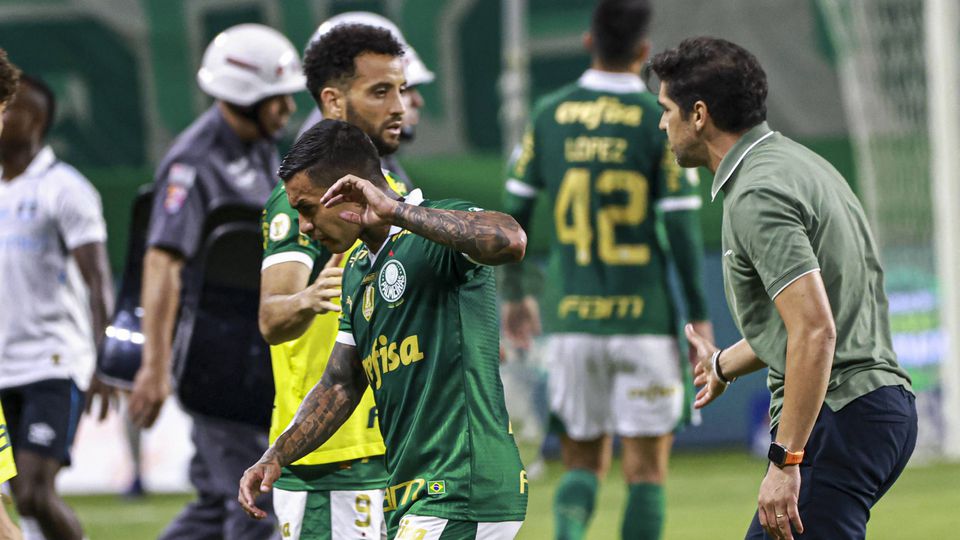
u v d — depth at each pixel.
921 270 48.00
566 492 22.00
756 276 12.24
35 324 20.31
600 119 22.17
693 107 12.47
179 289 18.08
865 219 12.49
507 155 48.62
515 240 10.73
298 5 51.12
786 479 11.80
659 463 22.14
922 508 31.81
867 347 12.17
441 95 52.16
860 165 50.53
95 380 20.19
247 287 17.06
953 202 44.88
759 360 13.41
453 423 11.40
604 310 22.05
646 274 22.09
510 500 11.51
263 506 17.38
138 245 19.14
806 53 51.81
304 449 12.28
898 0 50.28
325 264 14.12
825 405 12.10
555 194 22.50
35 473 19.97
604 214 22.05
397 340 11.52
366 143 11.58
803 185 11.98
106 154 49.94
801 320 11.59
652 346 21.98
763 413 46.88
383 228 11.43
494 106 52.22
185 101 50.09
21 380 20.12
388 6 51.97
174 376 17.20
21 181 20.52
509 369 36.19
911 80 49.91
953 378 44.66
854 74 50.31
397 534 11.45
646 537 21.77
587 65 52.22
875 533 28.00
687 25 52.12
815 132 52.00
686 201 21.66
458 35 52.09
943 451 44.91
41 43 49.72
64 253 20.67
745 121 12.39
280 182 14.21
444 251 11.31
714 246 48.09
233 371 16.94
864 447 12.04
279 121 18.39
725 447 48.75
